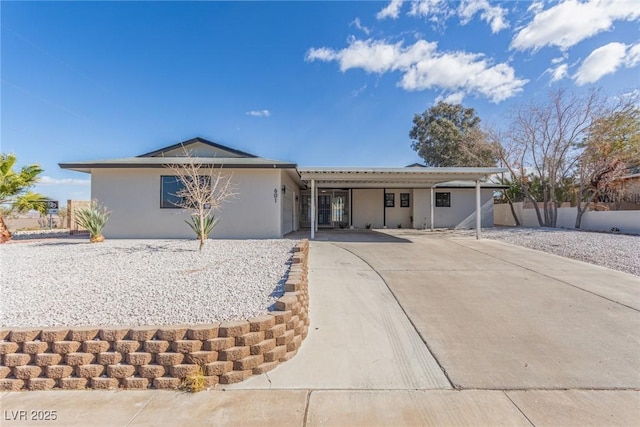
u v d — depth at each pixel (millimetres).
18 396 2787
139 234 11914
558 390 2844
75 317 3484
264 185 12094
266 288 4645
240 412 2547
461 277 6570
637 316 4551
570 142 17359
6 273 5617
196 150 13977
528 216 19875
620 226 14164
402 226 19438
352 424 2406
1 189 10984
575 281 6301
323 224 19594
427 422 2432
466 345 3705
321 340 3832
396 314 4637
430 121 31109
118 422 2436
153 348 2906
